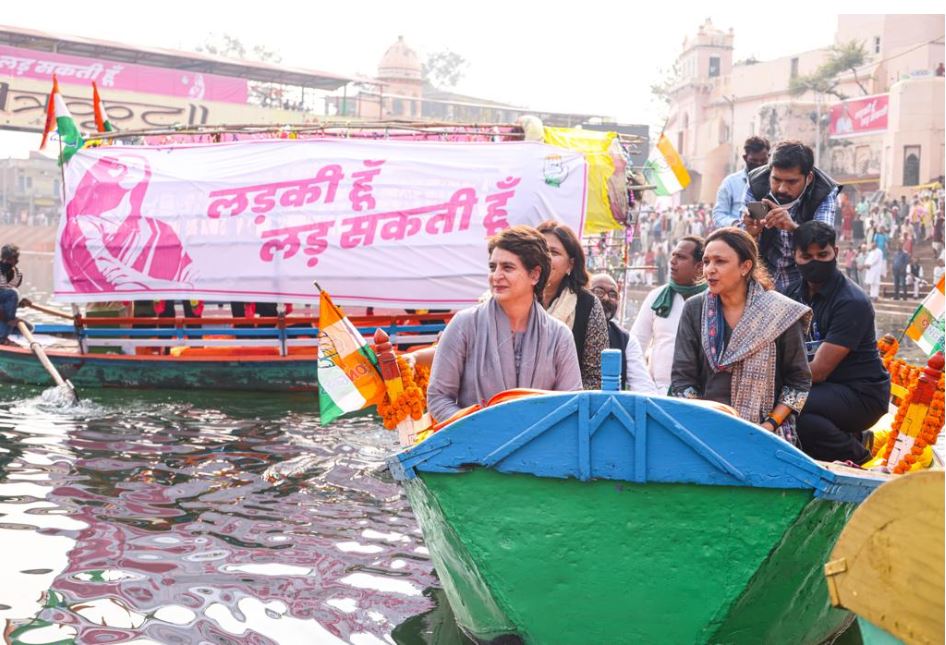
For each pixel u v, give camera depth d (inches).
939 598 103.8
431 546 180.9
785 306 187.6
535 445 156.4
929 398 187.2
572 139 482.3
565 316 207.2
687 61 1722.4
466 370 182.7
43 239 2301.9
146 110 1278.3
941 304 213.9
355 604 193.6
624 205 479.5
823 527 155.8
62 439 336.8
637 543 156.4
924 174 1182.3
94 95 527.8
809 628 172.9
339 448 326.3
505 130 483.8
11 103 1209.4
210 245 452.4
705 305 195.2
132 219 458.6
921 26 1362.0
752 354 188.4
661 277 1215.6
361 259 446.3
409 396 191.5
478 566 163.8
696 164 1656.0
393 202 450.9
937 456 231.3
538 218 449.4
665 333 271.0
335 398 193.3
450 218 448.5
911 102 1187.9
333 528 241.1
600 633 161.6
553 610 162.2
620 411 152.0
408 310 488.1
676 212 1248.2
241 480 284.8
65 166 472.1
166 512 252.5
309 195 453.1
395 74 1828.2
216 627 181.0
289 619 185.3
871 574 110.9
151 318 455.2
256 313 511.5
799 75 1476.4
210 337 488.4
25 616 184.1
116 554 219.9
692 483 152.3
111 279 458.6
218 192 456.8
